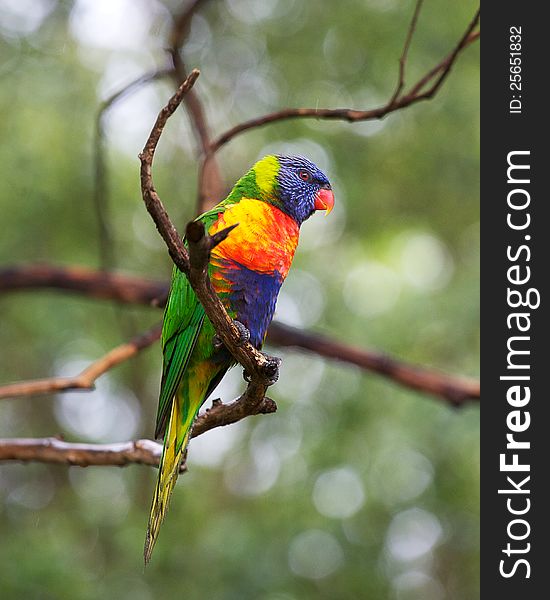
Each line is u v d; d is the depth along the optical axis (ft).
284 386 36.55
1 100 33.27
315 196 20.16
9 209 33.19
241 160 35.55
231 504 42.39
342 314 36.50
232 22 35.76
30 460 19.06
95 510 38.37
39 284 26.84
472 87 35.29
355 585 35.35
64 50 34.24
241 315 18.12
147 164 12.27
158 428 18.01
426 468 35.68
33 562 31.58
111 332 36.55
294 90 35.17
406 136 35.91
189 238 12.28
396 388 34.99
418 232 38.22
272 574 32.86
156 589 32.86
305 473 35.83
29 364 39.37
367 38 34.45
